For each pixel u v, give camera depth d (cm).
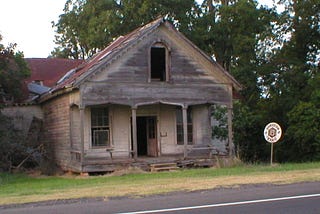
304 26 3384
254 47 3650
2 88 2925
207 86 2778
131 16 4106
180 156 2853
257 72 3569
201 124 3020
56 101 2989
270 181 1542
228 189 1401
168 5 4156
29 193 1502
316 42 3450
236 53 3806
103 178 2130
